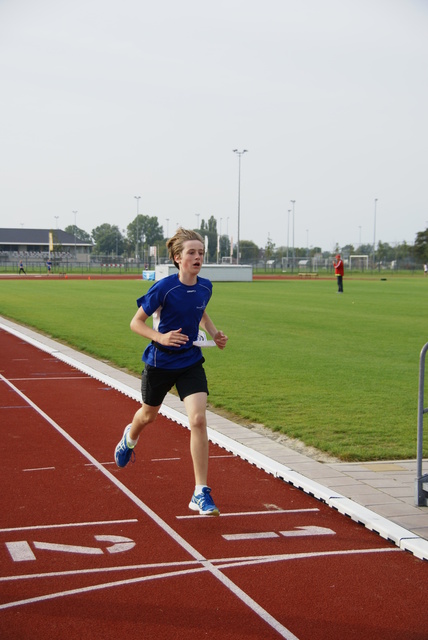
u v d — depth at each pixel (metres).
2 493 5.75
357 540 4.85
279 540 4.83
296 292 37.31
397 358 13.97
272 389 10.55
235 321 21.09
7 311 24.31
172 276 5.34
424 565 4.46
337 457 6.96
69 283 47.34
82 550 4.59
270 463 6.52
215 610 3.83
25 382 11.12
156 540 4.79
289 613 3.81
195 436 5.18
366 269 88.44
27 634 3.56
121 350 14.68
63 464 6.61
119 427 8.15
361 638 3.57
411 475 6.32
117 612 3.79
